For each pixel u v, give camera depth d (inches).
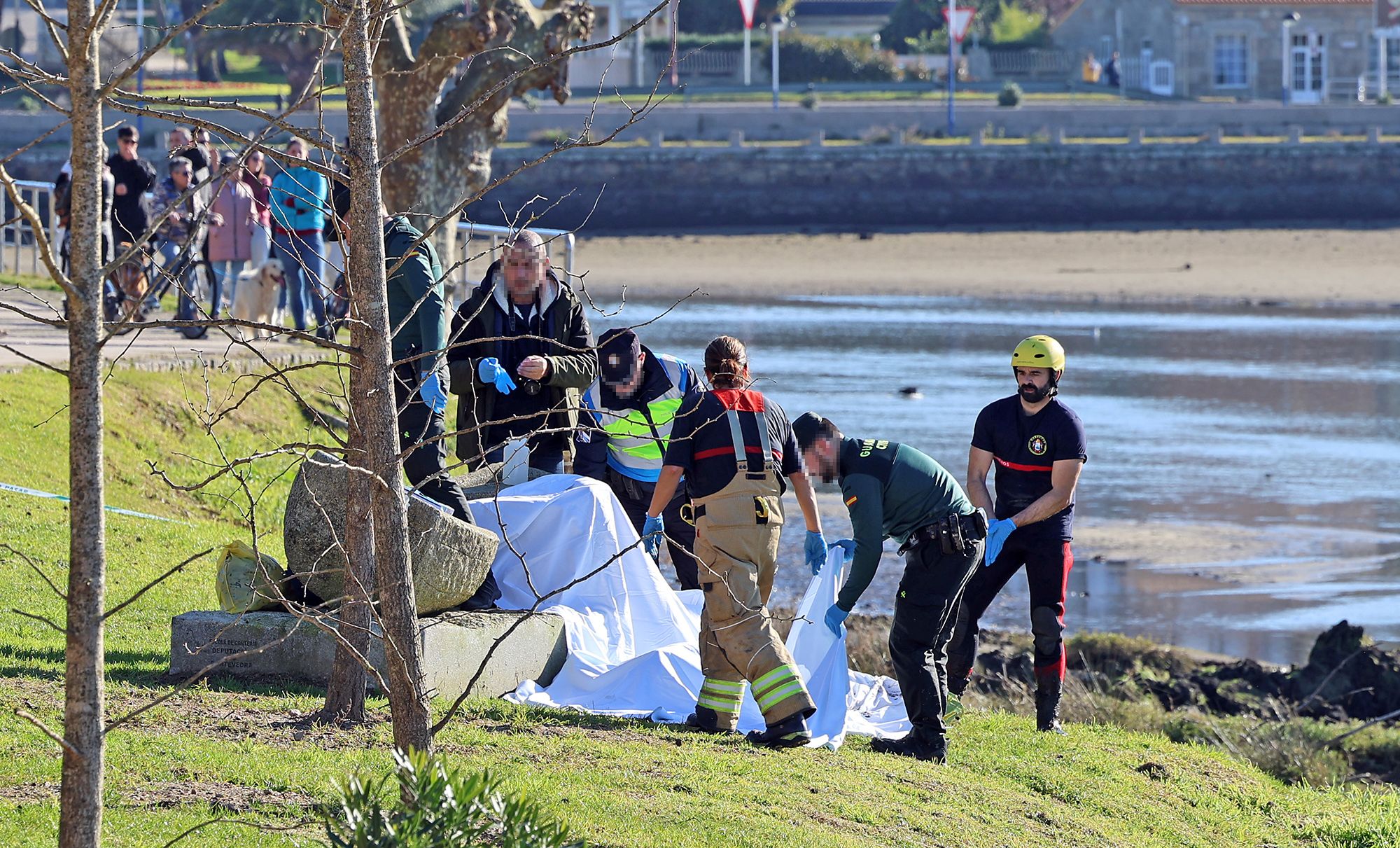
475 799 614.5
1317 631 2234.3
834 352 5083.7
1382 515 2967.5
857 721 1213.1
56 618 1212.5
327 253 2420.0
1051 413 1244.5
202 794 796.0
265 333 2357.3
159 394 2009.1
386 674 1042.7
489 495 1295.5
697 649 1240.2
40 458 1738.4
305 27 722.2
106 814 751.7
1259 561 2635.3
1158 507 3024.1
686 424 1045.8
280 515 1905.8
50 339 2231.8
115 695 971.9
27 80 566.6
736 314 6230.3
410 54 2719.0
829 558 1206.3
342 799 696.4
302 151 2225.6
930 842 900.0
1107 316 6264.8
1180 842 1051.3
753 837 832.9
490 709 1047.0
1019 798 1057.5
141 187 2358.5
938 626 1107.3
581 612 1222.3
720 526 1043.9
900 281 7470.5
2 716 896.9
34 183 2859.3
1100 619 2290.8
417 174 2716.5
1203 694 1902.1
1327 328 5846.5
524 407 1332.4
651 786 911.7
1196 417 4001.0
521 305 1317.7
